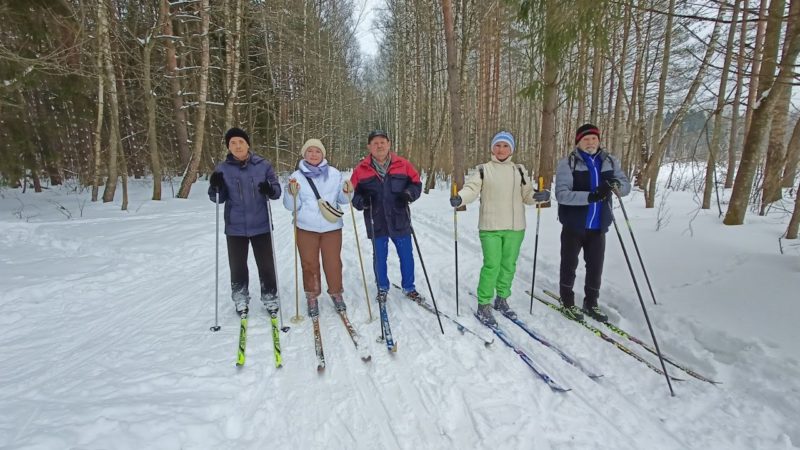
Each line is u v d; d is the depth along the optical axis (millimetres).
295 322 3711
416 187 3938
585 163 3479
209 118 16875
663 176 19219
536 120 16812
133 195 13477
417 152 18578
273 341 3324
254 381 2762
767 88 5062
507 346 3232
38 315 3945
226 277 5137
